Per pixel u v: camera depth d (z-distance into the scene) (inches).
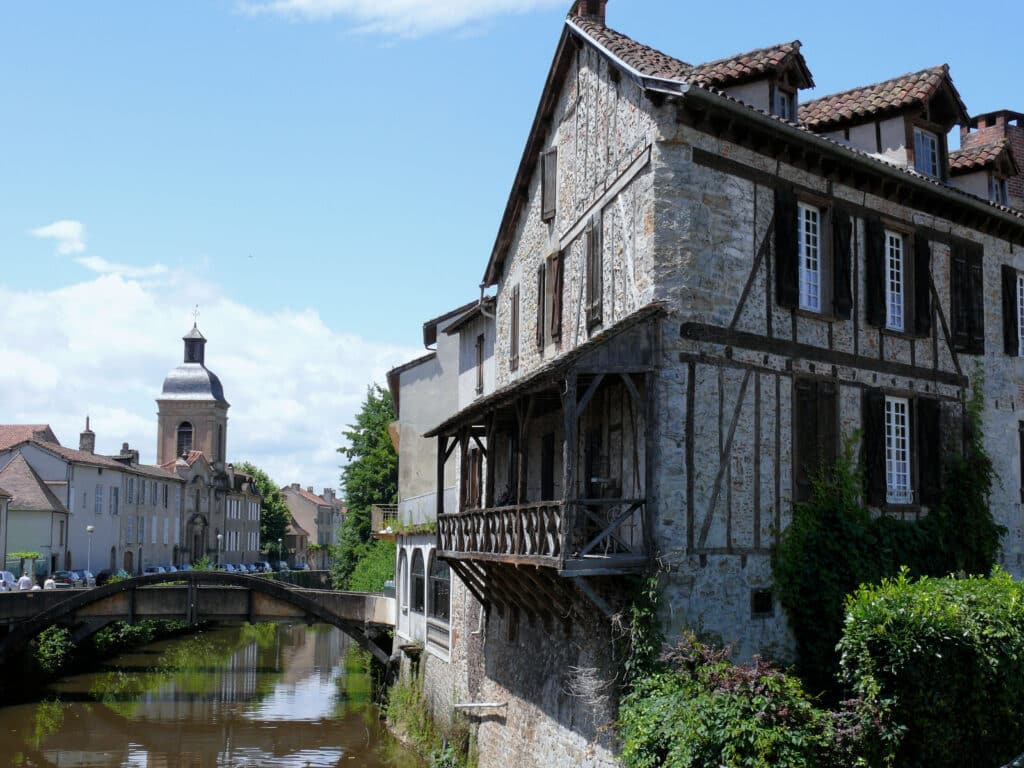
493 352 964.0
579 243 690.8
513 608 744.3
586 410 645.3
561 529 527.5
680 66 647.8
